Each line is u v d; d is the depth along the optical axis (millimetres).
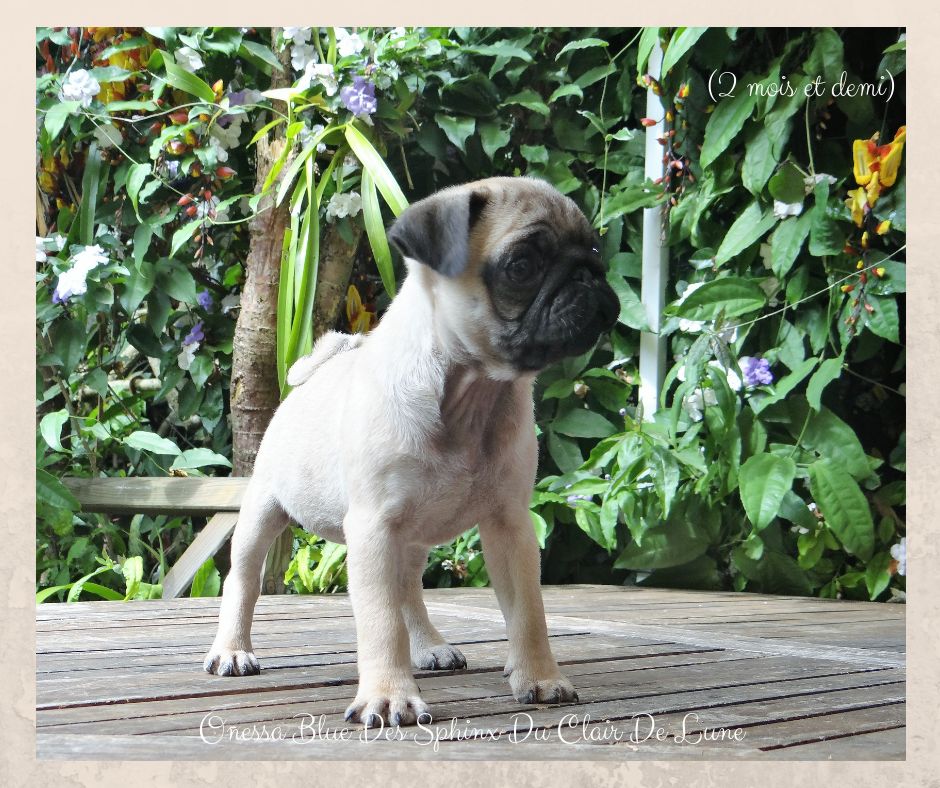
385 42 4508
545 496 4383
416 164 4875
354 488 2047
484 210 2004
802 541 4105
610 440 4367
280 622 3256
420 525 2098
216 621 3258
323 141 4395
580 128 4902
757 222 4203
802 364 4062
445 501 2064
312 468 2326
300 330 4082
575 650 2734
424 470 2018
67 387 4723
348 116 4457
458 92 4781
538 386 4738
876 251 3951
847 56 4328
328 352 2576
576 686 2219
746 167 4195
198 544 4215
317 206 4102
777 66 4152
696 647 2781
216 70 4773
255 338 4426
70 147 4883
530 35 4805
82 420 4727
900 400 4371
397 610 1972
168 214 4664
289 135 4254
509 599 2141
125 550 4828
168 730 1799
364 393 2072
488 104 4812
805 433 4102
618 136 4707
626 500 4191
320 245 4508
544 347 1936
